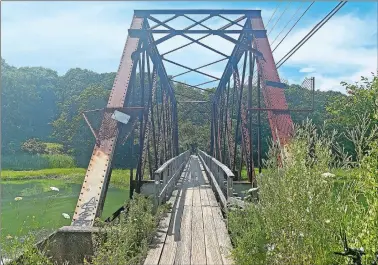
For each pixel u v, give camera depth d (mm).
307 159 2844
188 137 39594
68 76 56156
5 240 3414
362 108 10031
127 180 20031
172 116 19844
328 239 2586
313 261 2553
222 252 4070
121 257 3305
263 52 7141
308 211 2609
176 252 4094
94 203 4598
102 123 5348
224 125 13969
